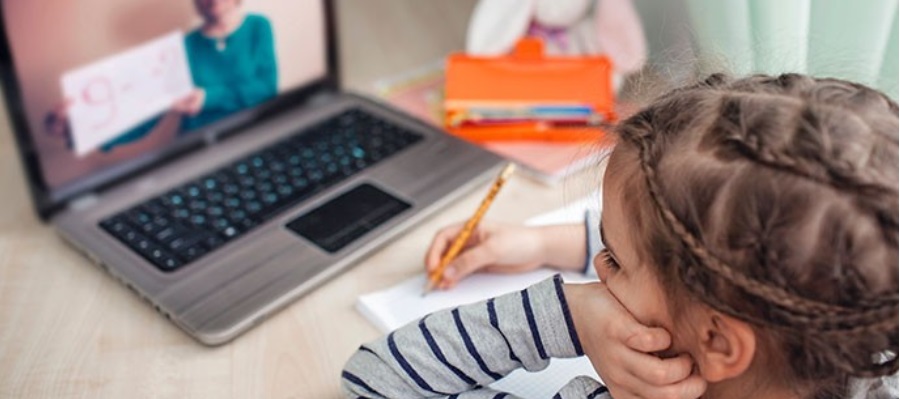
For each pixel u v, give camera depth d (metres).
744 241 0.39
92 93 0.77
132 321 0.65
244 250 0.71
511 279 0.71
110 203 0.76
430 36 1.12
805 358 0.43
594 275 0.72
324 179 0.80
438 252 0.71
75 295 0.68
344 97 0.96
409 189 0.79
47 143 0.75
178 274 0.68
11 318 0.65
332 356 0.62
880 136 0.40
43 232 0.75
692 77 0.55
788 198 0.38
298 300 0.67
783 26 0.82
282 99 0.93
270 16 0.89
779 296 0.39
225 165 0.82
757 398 0.47
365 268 0.71
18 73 0.71
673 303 0.45
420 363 0.57
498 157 0.85
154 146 0.83
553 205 0.80
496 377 0.57
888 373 0.44
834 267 0.38
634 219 0.45
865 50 0.79
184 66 0.83
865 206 0.38
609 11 0.98
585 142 0.82
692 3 0.93
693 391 0.48
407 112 0.93
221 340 0.62
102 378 0.60
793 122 0.40
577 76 0.94
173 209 0.75
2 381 0.60
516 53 0.96
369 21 1.15
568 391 0.55
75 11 0.74
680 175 0.41
